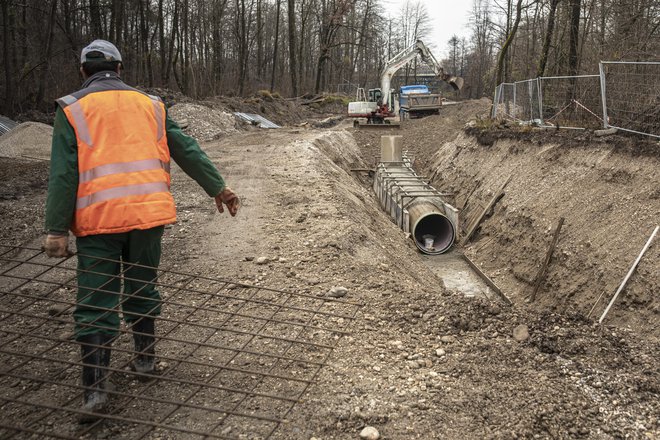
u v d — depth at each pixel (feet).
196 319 14.80
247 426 10.18
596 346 13.26
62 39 90.33
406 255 34.55
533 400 11.07
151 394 11.11
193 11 118.52
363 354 13.01
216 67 116.47
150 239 10.73
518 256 37.32
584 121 45.83
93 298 10.27
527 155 46.65
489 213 46.42
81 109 10.04
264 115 104.53
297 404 10.91
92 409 9.76
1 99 73.15
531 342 13.47
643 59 46.37
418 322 14.78
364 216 34.68
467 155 63.00
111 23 91.97
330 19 152.66
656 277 24.89
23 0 81.46
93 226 10.09
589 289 28.45
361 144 91.09
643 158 32.32
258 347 13.26
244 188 33.71
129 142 10.35
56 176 9.74
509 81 109.91
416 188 53.21
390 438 9.97
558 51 69.10
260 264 19.42
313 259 20.01
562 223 32.60
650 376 12.09
